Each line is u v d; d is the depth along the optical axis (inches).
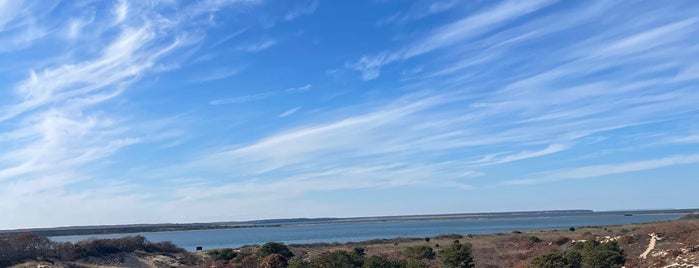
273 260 2134.6
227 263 2415.1
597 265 1854.1
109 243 2493.8
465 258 2070.6
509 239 3316.9
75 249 2316.7
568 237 3051.2
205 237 7628.0
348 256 2006.6
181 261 2527.1
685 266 1658.5
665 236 2305.6
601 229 3912.4
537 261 1886.1
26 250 2134.6
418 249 2568.9
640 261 1876.2
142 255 2511.1
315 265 1934.1
